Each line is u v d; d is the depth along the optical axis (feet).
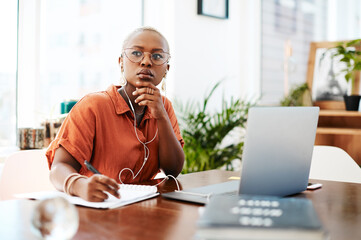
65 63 8.98
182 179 5.22
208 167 10.02
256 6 12.66
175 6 10.35
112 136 5.09
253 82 12.80
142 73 4.99
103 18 9.76
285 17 13.23
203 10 11.04
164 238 2.71
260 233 2.16
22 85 8.23
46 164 5.72
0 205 3.57
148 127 5.46
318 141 10.80
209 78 11.50
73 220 2.46
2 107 8.02
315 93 11.21
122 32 10.21
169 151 5.37
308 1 13.55
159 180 5.15
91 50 9.52
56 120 7.68
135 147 5.21
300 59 13.16
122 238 2.70
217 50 11.73
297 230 2.14
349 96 10.13
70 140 4.73
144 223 3.05
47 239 2.39
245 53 12.67
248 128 3.43
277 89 12.97
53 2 8.71
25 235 2.77
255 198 2.72
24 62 8.24
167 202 3.74
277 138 3.67
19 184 5.44
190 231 2.87
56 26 8.78
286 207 2.49
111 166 5.08
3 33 7.97
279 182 3.83
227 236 2.20
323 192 4.48
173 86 10.42
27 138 7.54
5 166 5.35
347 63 10.59
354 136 10.32
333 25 13.53
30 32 8.28
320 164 6.86
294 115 3.83
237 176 5.52
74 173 3.96
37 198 3.81
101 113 5.05
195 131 10.07
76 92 9.24
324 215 3.43
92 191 3.57
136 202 3.73
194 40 10.98
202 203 3.67
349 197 4.21
